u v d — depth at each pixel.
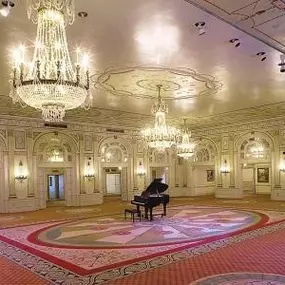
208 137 20.16
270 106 13.93
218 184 19.66
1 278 5.83
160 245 7.92
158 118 11.69
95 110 14.12
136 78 9.55
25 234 9.75
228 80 9.91
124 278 5.61
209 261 6.45
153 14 5.73
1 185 14.91
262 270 5.79
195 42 7.00
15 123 15.41
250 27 6.27
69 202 17.08
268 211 13.15
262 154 18.02
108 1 5.27
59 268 6.29
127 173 19.23
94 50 7.36
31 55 7.38
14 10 5.46
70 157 17.19
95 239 8.79
